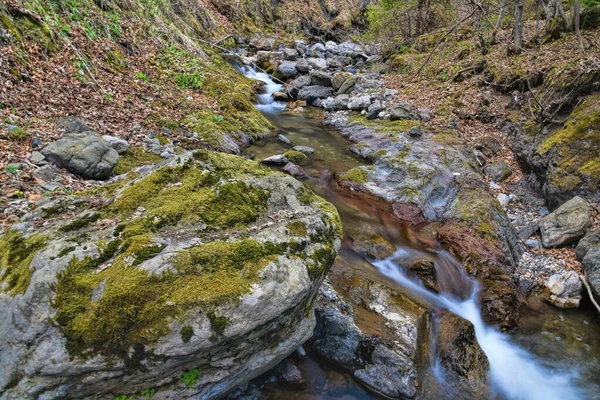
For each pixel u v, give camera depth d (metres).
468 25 17.55
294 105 13.66
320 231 3.36
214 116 9.10
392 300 4.58
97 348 2.22
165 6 14.18
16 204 4.07
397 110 11.13
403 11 19.45
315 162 8.82
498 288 5.55
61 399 2.26
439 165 8.20
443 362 4.20
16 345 2.19
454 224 6.69
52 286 2.28
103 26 9.55
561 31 11.87
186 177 3.41
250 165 3.88
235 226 3.08
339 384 3.58
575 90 8.00
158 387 2.58
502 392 4.16
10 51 6.43
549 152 7.49
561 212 6.66
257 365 3.03
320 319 3.92
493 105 10.63
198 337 2.37
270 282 2.66
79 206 3.16
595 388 4.40
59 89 6.81
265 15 26.75
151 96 8.73
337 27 29.48
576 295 5.60
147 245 2.59
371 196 7.46
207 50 15.08
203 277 2.52
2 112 5.52
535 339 5.02
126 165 5.92
